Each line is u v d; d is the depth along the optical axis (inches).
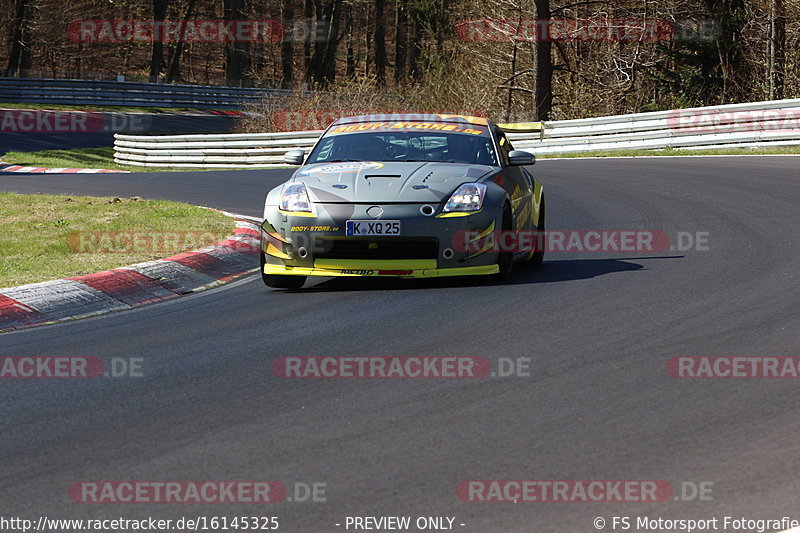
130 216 1771.7
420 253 1131.9
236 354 864.9
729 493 519.5
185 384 767.7
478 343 872.9
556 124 3403.1
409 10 7066.9
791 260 1241.4
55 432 653.3
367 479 549.6
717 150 2965.1
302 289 1210.6
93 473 572.4
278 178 2928.2
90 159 4274.1
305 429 644.1
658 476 545.6
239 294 1195.3
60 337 965.2
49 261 1316.4
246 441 622.5
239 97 7770.7
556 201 2048.5
